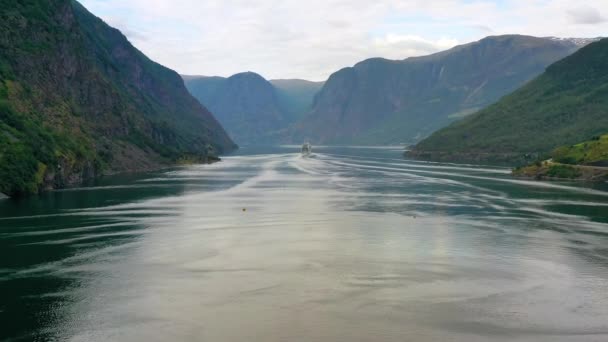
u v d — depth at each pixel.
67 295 62.06
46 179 148.25
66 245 83.94
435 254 80.44
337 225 101.62
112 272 70.62
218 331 53.34
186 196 141.12
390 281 67.75
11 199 128.50
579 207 122.44
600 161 185.50
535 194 145.38
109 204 124.69
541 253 80.94
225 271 71.56
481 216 111.12
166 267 73.19
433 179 189.75
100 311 57.72
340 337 52.28
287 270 72.06
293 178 195.50
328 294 63.19
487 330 54.03
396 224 102.56
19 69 187.50
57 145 166.50
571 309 59.22
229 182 179.25
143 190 153.50
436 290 64.69
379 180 187.12
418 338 52.22
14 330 52.97
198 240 88.62
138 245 84.62
